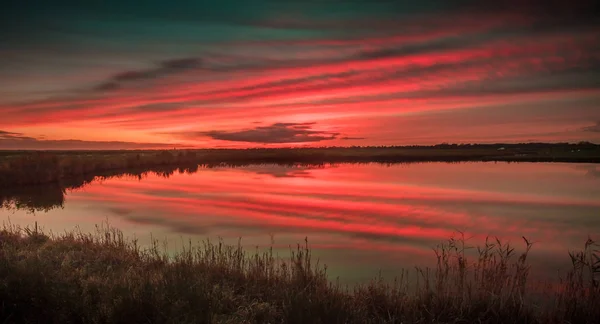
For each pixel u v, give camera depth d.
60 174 41.97
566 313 7.91
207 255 11.08
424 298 8.66
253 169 65.62
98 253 11.41
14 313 6.91
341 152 128.50
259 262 10.62
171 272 9.20
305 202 28.53
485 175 50.41
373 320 7.48
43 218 21.95
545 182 41.34
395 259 14.11
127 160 63.53
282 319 7.36
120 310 6.94
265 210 25.12
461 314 7.89
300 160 98.81
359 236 17.94
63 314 6.88
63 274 8.87
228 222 21.09
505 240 17.45
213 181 43.81
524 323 7.79
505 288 8.93
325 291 8.87
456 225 20.67
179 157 76.19
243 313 7.58
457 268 10.55
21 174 37.09
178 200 29.27
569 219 22.56
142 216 22.83
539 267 12.95
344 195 32.09
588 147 111.81
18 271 8.21
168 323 6.72
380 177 48.56
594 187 37.00
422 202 28.58
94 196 31.17
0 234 13.14
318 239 17.22
